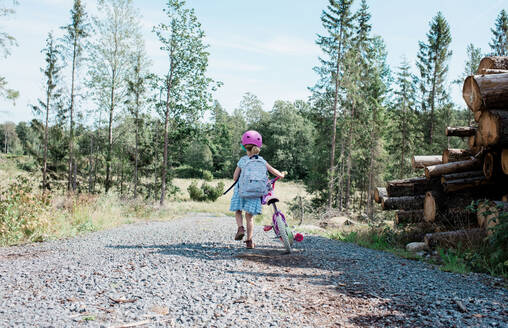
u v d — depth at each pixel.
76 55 27.34
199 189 31.70
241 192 5.06
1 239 5.98
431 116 41.72
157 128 28.03
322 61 27.20
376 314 2.55
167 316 2.41
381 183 28.30
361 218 16.17
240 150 74.62
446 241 5.73
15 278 3.32
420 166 8.02
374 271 4.11
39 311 2.43
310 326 2.30
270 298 2.86
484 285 3.49
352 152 27.77
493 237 4.49
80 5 27.12
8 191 6.85
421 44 42.19
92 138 29.22
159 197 29.09
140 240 6.20
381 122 28.89
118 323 2.26
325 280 3.56
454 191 6.57
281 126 63.16
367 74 29.50
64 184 29.17
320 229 10.64
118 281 3.22
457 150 7.14
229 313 2.49
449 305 2.77
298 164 61.16
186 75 26.42
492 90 4.99
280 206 27.34
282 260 4.51
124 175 29.30
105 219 9.58
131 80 26.66
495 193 6.54
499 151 5.68
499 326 2.29
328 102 27.67
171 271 3.65
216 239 6.39
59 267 3.83
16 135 81.44
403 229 7.34
